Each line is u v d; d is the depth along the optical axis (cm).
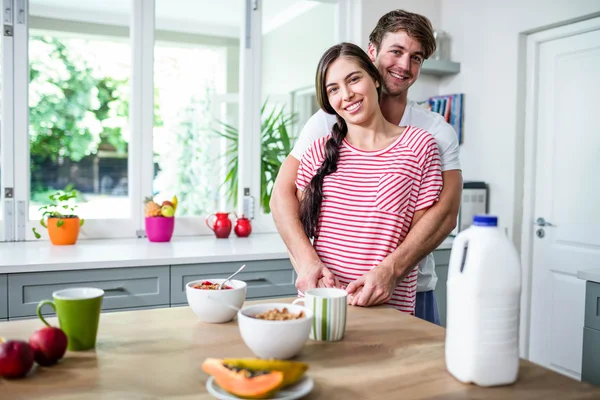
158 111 276
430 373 76
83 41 264
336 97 119
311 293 96
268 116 298
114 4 265
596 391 71
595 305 178
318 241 127
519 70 287
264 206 298
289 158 144
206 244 249
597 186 257
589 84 260
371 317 105
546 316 284
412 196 122
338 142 126
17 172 245
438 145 136
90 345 85
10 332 92
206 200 288
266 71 295
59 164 276
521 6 282
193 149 284
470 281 72
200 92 284
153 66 271
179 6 276
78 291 89
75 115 272
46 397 66
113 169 289
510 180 292
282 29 297
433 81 338
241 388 65
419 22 130
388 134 126
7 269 184
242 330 81
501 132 297
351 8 311
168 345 87
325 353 84
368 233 120
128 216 270
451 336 75
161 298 209
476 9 311
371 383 72
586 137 262
